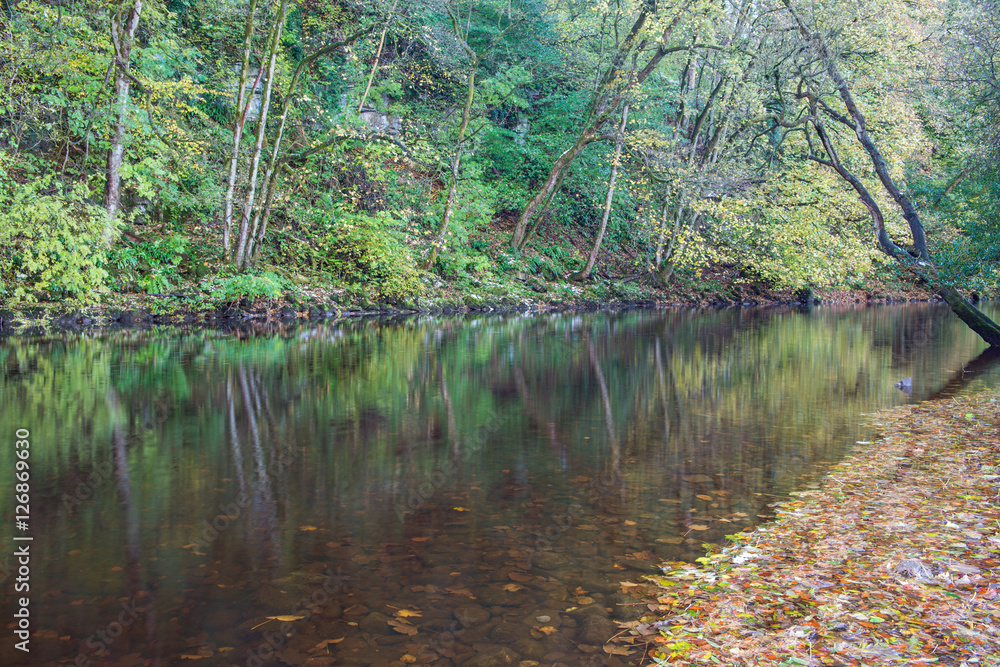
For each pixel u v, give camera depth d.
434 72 25.78
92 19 15.24
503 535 3.86
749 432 6.49
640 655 2.62
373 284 20.55
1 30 13.86
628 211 29.33
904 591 3.13
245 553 3.58
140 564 3.43
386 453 5.64
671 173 22.83
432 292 21.89
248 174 18.20
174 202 17.52
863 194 14.52
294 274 19.02
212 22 20.08
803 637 2.73
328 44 20.14
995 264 12.41
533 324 18.42
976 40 11.75
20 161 14.08
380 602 3.04
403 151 19.80
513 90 24.52
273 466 5.23
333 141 18.53
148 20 16.31
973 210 12.61
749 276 29.25
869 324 19.84
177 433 6.23
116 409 7.17
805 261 19.28
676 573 3.37
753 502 4.46
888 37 14.66
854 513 4.22
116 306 14.80
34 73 14.37
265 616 2.91
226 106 19.97
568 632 2.80
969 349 13.70
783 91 16.27
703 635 2.77
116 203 15.23
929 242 17.02
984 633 2.74
